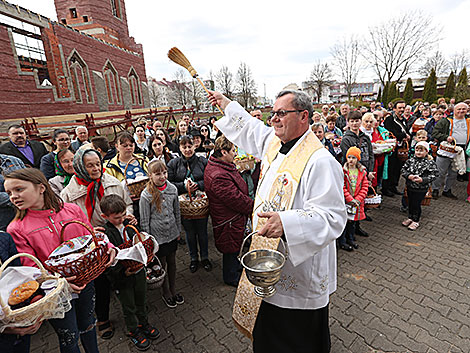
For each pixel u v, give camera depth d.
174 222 2.95
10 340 1.42
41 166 3.61
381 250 4.03
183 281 3.54
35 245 1.78
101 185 2.84
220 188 2.92
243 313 1.85
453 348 2.37
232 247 3.13
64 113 10.54
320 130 4.49
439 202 5.78
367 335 2.55
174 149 5.77
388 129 6.14
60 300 1.41
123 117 11.98
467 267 3.53
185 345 2.55
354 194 3.99
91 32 16.73
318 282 1.70
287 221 1.35
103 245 1.78
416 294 3.08
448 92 25.50
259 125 2.27
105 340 2.63
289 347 1.79
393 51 33.88
